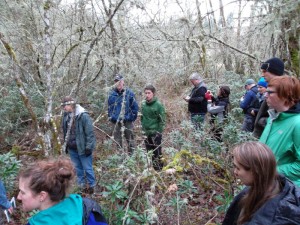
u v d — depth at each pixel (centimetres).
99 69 684
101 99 720
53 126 423
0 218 319
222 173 407
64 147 428
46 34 403
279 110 218
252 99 539
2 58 617
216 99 625
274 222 145
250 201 157
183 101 873
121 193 322
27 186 161
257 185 154
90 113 732
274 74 300
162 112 555
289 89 210
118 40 670
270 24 516
